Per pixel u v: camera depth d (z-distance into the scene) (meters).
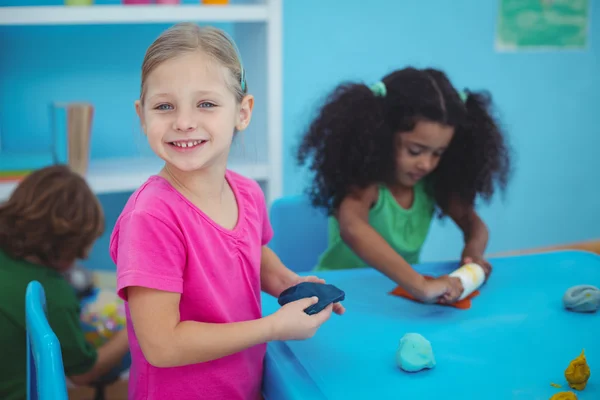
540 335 0.87
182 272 0.76
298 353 0.83
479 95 1.33
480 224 1.33
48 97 1.90
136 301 0.73
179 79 0.74
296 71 2.22
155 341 0.72
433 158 1.23
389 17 2.30
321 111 1.26
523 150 2.65
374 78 2.33
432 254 2.57
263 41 1.76
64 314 1.22
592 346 0.84
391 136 1.21
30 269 1.21
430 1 2.34
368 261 1.09
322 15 2.21
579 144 2.75
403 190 1.35
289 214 1.48
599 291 0.95
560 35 2.58
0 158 1.68
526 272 1.13
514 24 2.49
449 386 0.74
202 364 0.81
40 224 1.22
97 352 1.36
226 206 0.84
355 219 1.15
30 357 0.85
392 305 0.98
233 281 0.82
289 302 0.81
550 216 2.78
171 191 0.78
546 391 0.73
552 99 2.64
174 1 1.69
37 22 1.54
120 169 1.79
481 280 1.03
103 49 1.92
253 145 1.83
